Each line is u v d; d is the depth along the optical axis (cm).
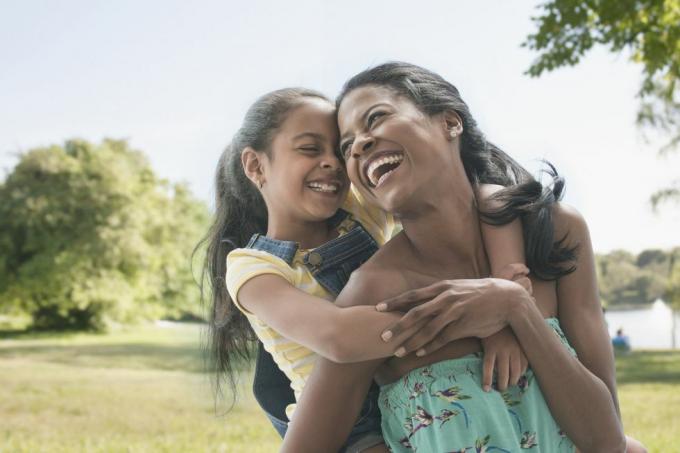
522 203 165
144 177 4250
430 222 161
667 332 3681
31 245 3656
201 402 1215
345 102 167
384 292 162
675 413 937
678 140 1284
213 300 223
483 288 150
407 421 155
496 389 151
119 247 3716
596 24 713
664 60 732
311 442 155
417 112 159
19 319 4234
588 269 170
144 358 2222
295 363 188
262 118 209
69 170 3744
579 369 151
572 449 159
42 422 1072
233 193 222
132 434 948
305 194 203
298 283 193
